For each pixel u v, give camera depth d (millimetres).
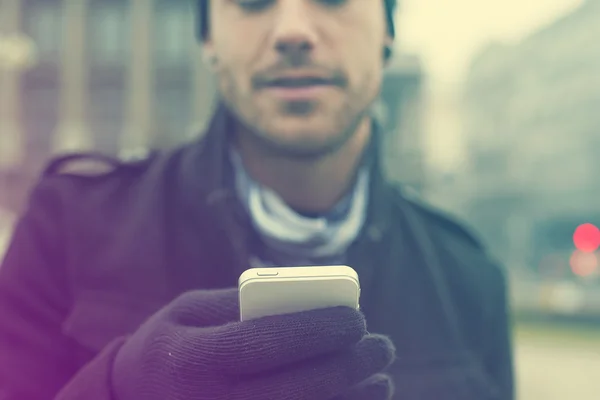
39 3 9656
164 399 410
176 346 414
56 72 9609
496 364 643
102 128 9523
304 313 417
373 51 528
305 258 556
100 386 439
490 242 8594
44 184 582
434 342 576
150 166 598
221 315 437
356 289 436
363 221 578
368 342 428
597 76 8742
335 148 529
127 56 9445
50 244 555
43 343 534
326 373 414
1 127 9469
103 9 9609
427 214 671
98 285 541
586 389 2484
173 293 540
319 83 503
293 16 491
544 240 8453
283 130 507
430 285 594
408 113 5668
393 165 5672
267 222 546
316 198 558
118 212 567
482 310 634
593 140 8711
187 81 9305
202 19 580
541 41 9258
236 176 561
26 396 517
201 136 600
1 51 9203
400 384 553
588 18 8758
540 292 4375
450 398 564
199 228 552
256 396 405
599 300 4156
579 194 8562
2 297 541
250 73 508
